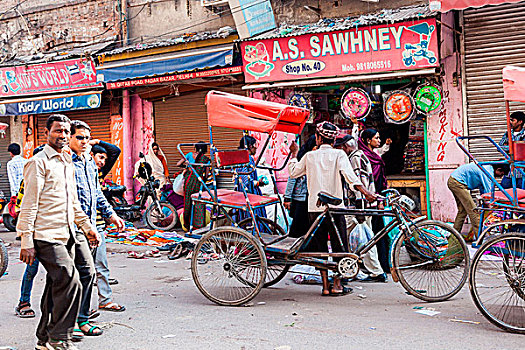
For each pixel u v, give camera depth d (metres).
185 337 4.40
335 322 4.73
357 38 8.53
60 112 12.92
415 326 4.55
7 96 12.28
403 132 10.02
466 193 7.43
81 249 4.36
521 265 4.58
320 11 10.16
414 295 5.34
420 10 8.70
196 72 9.98
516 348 3.98
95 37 12.64
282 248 5.53
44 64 11.73
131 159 12.11
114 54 10.81
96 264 5.23
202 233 6.11
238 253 5.57
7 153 13.74
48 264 3.89
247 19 9.66
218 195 6.25
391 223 5.45
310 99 9.31
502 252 4.61
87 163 4.78
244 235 5.44
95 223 4.77
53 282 3.89
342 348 4.07
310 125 10.03
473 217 7.39
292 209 6.86
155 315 5.06
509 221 4.84
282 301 5.51
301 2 10.34
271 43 9.17
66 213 4.02
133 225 10.73
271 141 10.17
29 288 5.19
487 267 5.55
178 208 10.52
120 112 12.11
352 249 6.14
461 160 8.80
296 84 9.10
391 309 5.11
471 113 8.74
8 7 13.57
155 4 11.95
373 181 6.34
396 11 9.15
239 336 4.39
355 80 8.72
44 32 13.19
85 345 4.25
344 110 8.73
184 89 11.16
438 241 5.48
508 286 4.90
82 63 11.34
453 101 8.84
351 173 5.55
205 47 10.00
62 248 3.95
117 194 10.54
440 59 8.39
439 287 5.61
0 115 12.38
